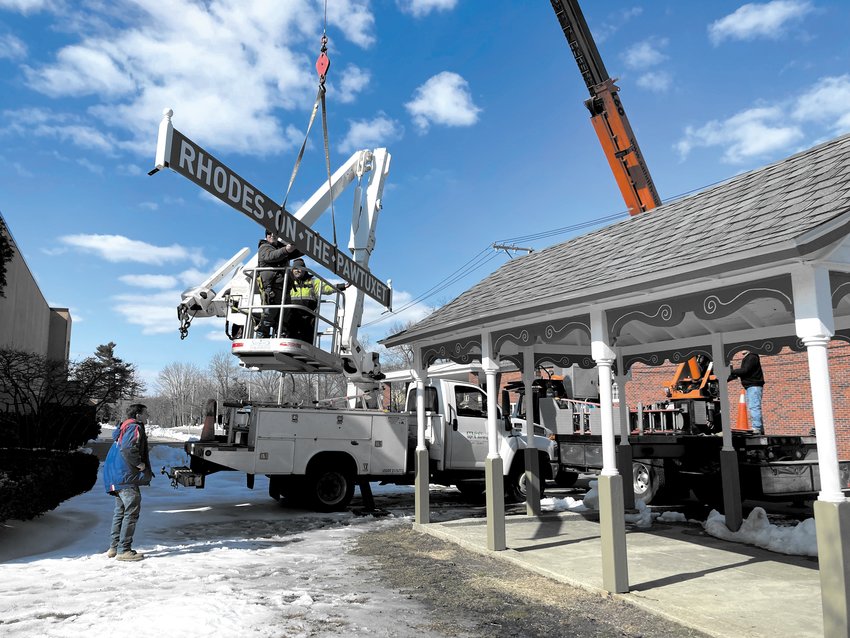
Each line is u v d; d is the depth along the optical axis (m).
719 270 5.18
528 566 7.25
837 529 4.43
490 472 8.25
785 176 6.60
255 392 72.88
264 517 11.00
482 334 8.87
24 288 30.75
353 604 5.84
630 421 17.22
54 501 9.91
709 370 14.51
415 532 9.66
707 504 12.23
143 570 6.90
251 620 5.23
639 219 8.80
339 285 10.66
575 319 7.19
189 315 10.61
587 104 18.14
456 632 5.12
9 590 6.05
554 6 17.72
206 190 5.72
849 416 17.44
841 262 4.87
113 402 19.73
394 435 12.25
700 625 5.16
